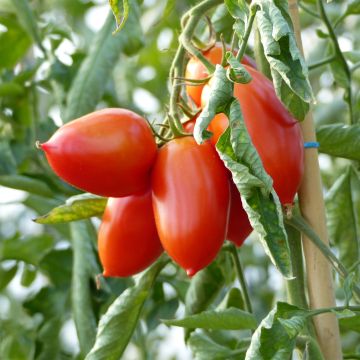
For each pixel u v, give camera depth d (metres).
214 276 0.86
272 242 0.61
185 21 0.73
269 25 0.62
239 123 0.62
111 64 0.97
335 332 0.70
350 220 0.85
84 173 0.66
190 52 0.69
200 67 0.70
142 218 0.70
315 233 0.70
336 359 0.70
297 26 0.72
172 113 0.68
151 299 1.00
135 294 0.76
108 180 0.67
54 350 1.01
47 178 1.01
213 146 0.67
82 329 0.91
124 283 0.96
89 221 0.98
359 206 0.91
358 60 0.86
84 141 0.65
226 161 0.62
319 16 0.83
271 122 0.66
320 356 0.68
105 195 0.68
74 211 0.74
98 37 0.98
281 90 0.65
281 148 0.65
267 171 0.65
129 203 0.70
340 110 1.35
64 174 0.66
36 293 1.02
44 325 1.01
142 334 1.02
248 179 0.61
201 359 0.77
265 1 0.63
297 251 0.72
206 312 0.73
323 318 0.70
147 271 0.77
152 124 0.71
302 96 0.62
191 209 0.65
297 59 0.62
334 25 0.83
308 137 0.71
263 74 0.73
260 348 0.63
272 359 0.62
